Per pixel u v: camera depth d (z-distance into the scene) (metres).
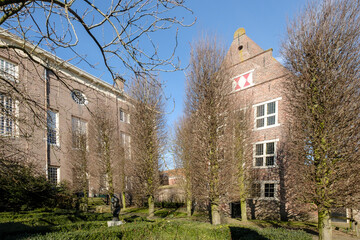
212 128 9.42
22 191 11.23
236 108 12.28
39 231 6.61
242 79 17.33
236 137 11.80
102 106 17.72
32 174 11.78
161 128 14.05
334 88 7.06
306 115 7.35
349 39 7.00
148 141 12.98
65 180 15.67
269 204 14.35
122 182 17.83
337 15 7.31
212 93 9.67
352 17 7.04
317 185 6.83
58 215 10.74
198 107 9.91
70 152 16.27
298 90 7.84
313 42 7.53
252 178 12.84
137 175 13.69
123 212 17.05
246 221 12.68
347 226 11.56
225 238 6.29
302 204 8.12
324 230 6.86
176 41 3.56
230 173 9.29
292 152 8.43
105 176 16.38
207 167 9.44
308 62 7.64
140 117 13.04
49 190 13.31
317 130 7.20
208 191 9.20
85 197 15.91
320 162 7.00
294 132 7.98
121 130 21.31
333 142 6.68
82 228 7.73
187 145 13.98
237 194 12.07
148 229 7.19
